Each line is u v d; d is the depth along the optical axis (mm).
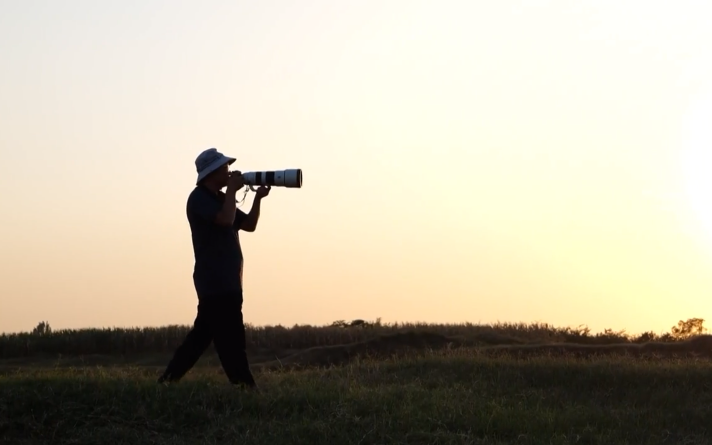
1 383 8586
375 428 8031
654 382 10820
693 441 8562
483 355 13531
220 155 9117
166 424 8047
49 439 7773
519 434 8266
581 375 11070
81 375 9602
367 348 22922
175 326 29688
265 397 8734
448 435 8016
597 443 8227
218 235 8984
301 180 9102
